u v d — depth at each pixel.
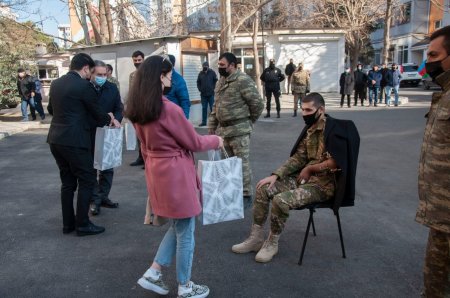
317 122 4.13
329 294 3.45
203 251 4.29
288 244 4.43
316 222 5.05
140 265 4.03
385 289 3.52
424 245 4.36
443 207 2.47
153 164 3.11
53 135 4.52
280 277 3.73
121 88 14.10
